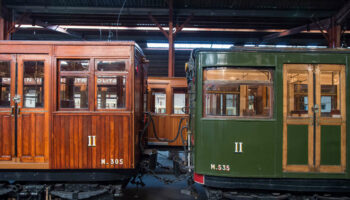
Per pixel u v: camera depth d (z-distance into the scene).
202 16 12.09
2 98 3.29
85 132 3.25
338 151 3.04
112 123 3.27
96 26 13.51
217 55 3.12
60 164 3.23
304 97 3.07
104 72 3.28
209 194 3.15
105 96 3.29
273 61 3.07
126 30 14.67
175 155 4.25
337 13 11.22
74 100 3.29
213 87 3.16
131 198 3.79
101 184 3.45
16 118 3.25
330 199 3.01
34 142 3.24
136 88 3.54
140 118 4.02
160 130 6.98
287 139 3.04
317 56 3.07
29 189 3.28
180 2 10.79
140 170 3.90
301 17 12.04
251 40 15.85
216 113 3.15
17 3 10.96
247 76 3.13
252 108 3.13
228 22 12.91
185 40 15.84
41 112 3.24
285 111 3.04
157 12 11.14
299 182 3.05
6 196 3.31
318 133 3.04
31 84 3.26
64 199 3.34
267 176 3.02
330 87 3.08
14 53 3.27
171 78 7.14
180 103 7.08
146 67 4.60
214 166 3.08
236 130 3.04
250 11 11.17
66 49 3.26
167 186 4.35
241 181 3.08
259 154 3.03
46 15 12.20
